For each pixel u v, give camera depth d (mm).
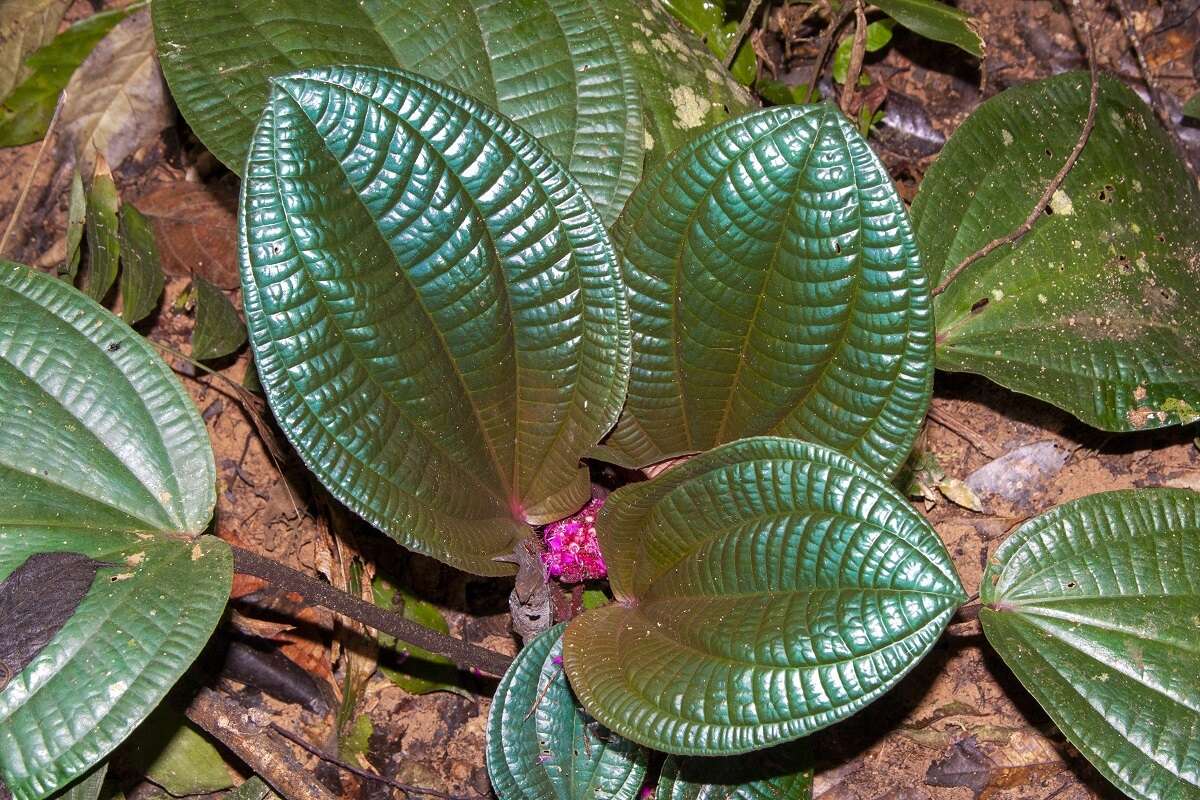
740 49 1324
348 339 1046
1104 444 1261
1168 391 1196
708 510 1038
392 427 1062
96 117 1335
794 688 991
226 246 1318
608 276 1070
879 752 1213
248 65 1146
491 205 1055
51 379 1076
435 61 1167
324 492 1230
